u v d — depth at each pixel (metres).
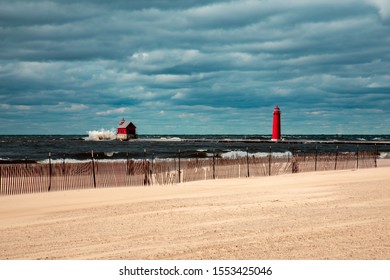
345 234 10.57
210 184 24.38
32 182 23.47
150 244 10.17
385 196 17.12
